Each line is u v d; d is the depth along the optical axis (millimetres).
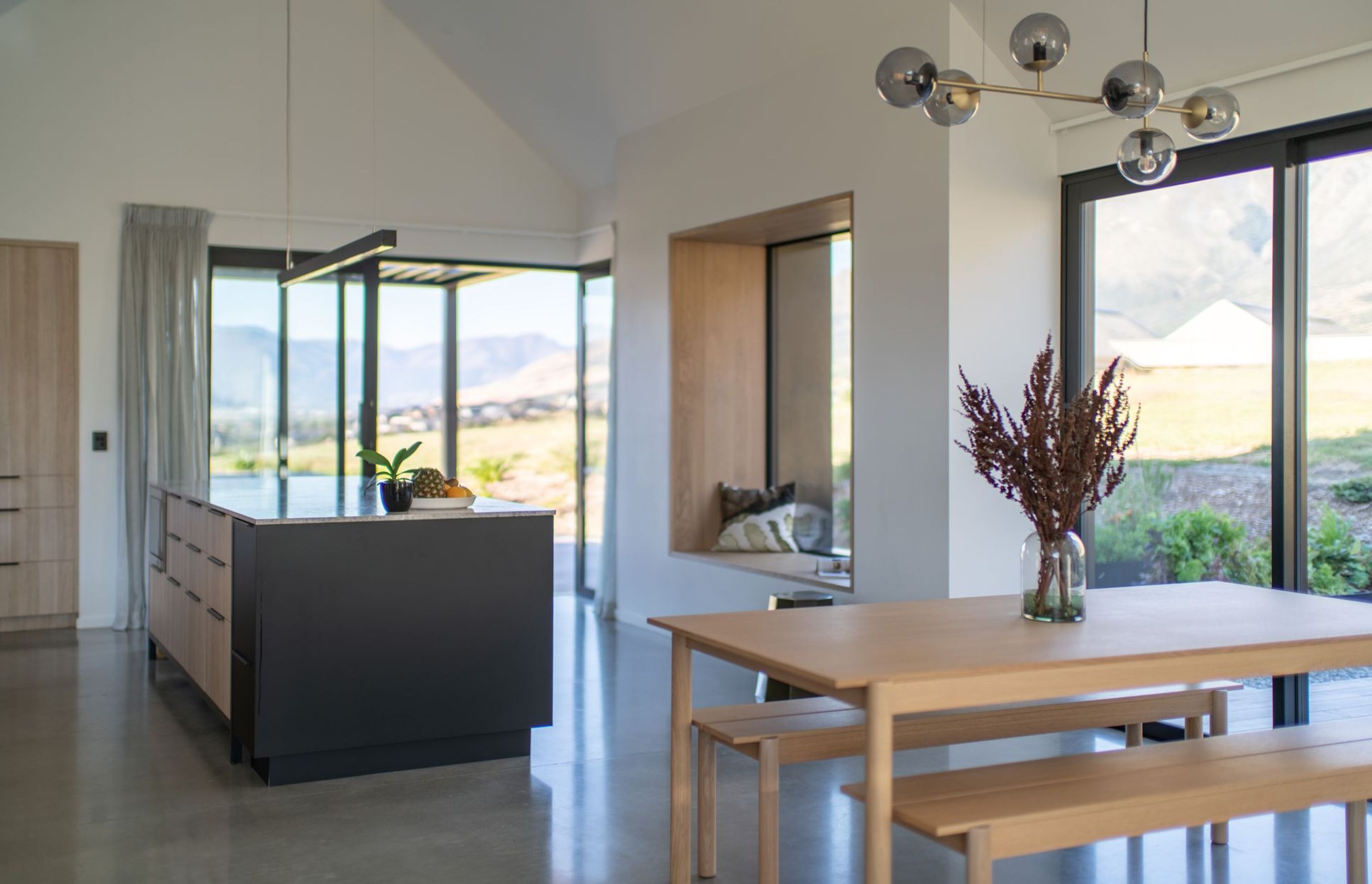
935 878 3170
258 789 3959
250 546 3996
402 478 4395
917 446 4914
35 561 6980
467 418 13945
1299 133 4098
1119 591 3584
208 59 7324
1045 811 2330
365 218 7754
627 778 4094
